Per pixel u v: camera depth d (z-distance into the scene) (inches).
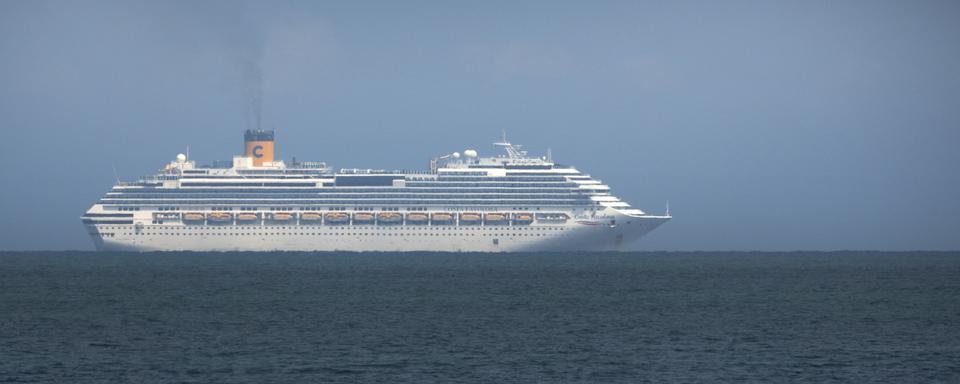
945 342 6382.9
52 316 7691.9
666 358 5821.9
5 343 6289.4
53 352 5964.6
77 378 5270.7
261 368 5531.5
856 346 6230.3
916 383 5187.0
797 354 5944.9
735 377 5315.0
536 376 5349.4
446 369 5516.7
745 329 6983.3
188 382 5201.8
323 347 6176.2
